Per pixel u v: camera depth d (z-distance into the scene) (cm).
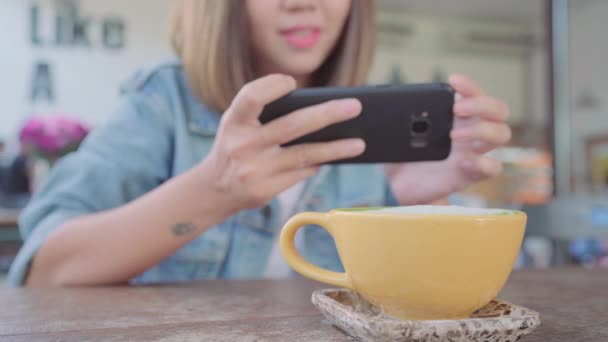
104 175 73
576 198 111
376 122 56
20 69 320
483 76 457
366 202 82
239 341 36
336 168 84
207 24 73
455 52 447
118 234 59
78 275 59
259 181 55
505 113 64
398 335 32
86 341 36
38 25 322
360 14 82
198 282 58
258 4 72
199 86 75
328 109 52
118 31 336
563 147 133
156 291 52
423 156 58
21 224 70
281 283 57
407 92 56
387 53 432
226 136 54
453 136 63
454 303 34
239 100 51
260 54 77
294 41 73
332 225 37
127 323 40
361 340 35
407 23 434
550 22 130
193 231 58
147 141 77
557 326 39
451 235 33
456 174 73
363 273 35
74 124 187
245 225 77
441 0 413
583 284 56
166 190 59
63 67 327
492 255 34
